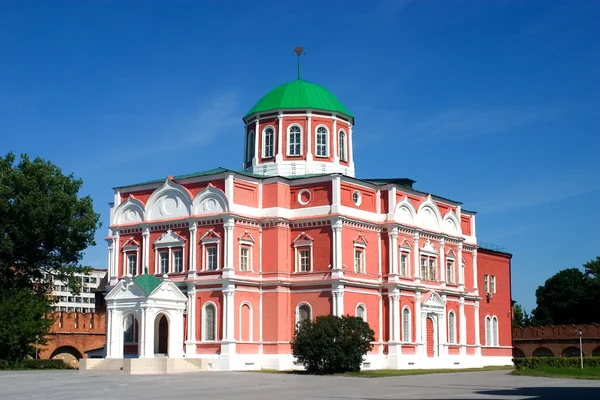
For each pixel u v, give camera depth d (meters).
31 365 73.38
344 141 83.88
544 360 67.31
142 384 49.38
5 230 80.38
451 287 84.44
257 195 74.81
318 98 82.75
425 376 60.28
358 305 72.38
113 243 79.00
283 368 70.88
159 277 74.81
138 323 68.38
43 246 84.25
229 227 71.12
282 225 73.75
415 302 77.44
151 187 77.94
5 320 74.00
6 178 80.38
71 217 82.62
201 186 74.31
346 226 72.44
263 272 73.44
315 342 62.38
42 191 82.62
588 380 55.12
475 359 87.56
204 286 71.94
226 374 61.56
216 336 70.44
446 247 84.75
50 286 88.69
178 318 70.50
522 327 109.12
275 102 82.56
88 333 96.56
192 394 41.34
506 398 38.22
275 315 72.06
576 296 129.38
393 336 74.06
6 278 82.12
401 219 77.44
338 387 46.72
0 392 43.62
